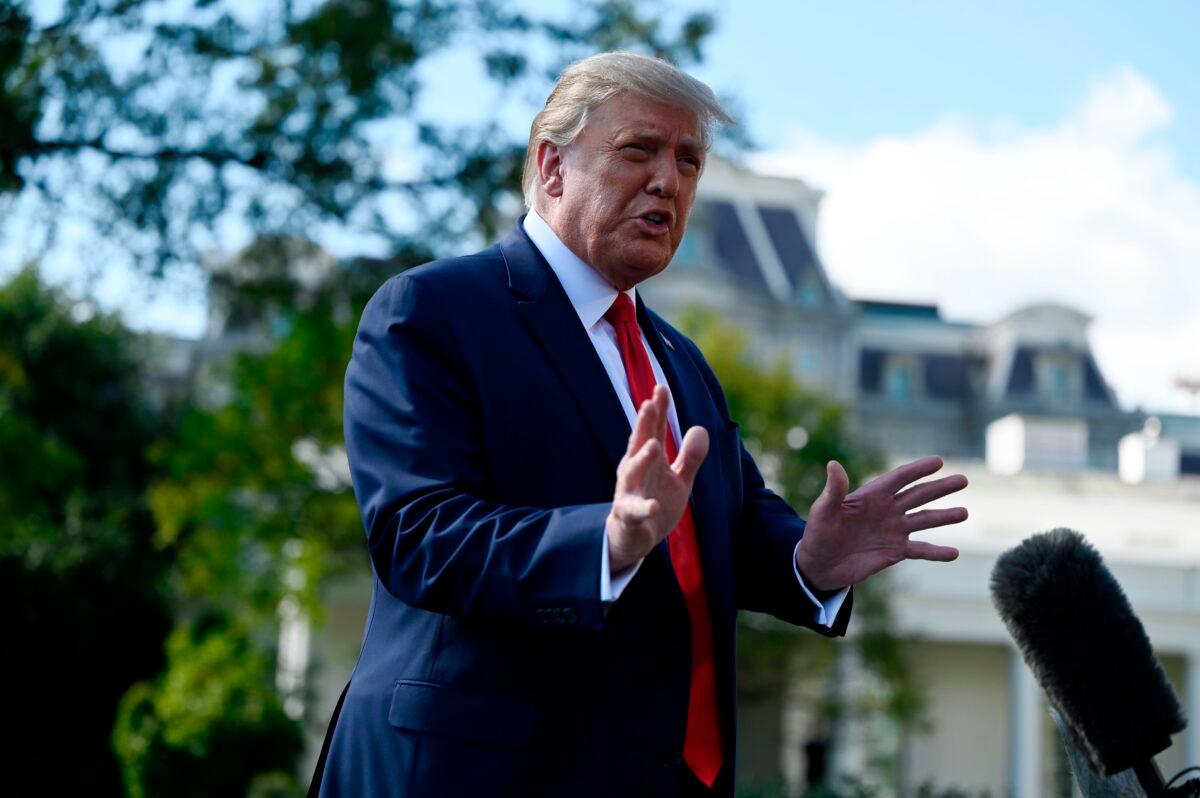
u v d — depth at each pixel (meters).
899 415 52.34
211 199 9.61
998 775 23.84
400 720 2.12
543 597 1.96
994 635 22.27
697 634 2.28
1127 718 1.92
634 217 2.33
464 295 2.28
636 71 2.36
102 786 21.59
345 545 17.20
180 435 20.17
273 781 18.36
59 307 22.75
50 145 9.39
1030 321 53.97
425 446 2.14
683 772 2.24
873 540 2.33
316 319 10.76
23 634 21.22
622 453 2.23
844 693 18.64
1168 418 49.72
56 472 14.34
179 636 19.08
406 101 9.77
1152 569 22.52
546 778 2.08
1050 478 25.84
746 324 46.12
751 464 2.78
